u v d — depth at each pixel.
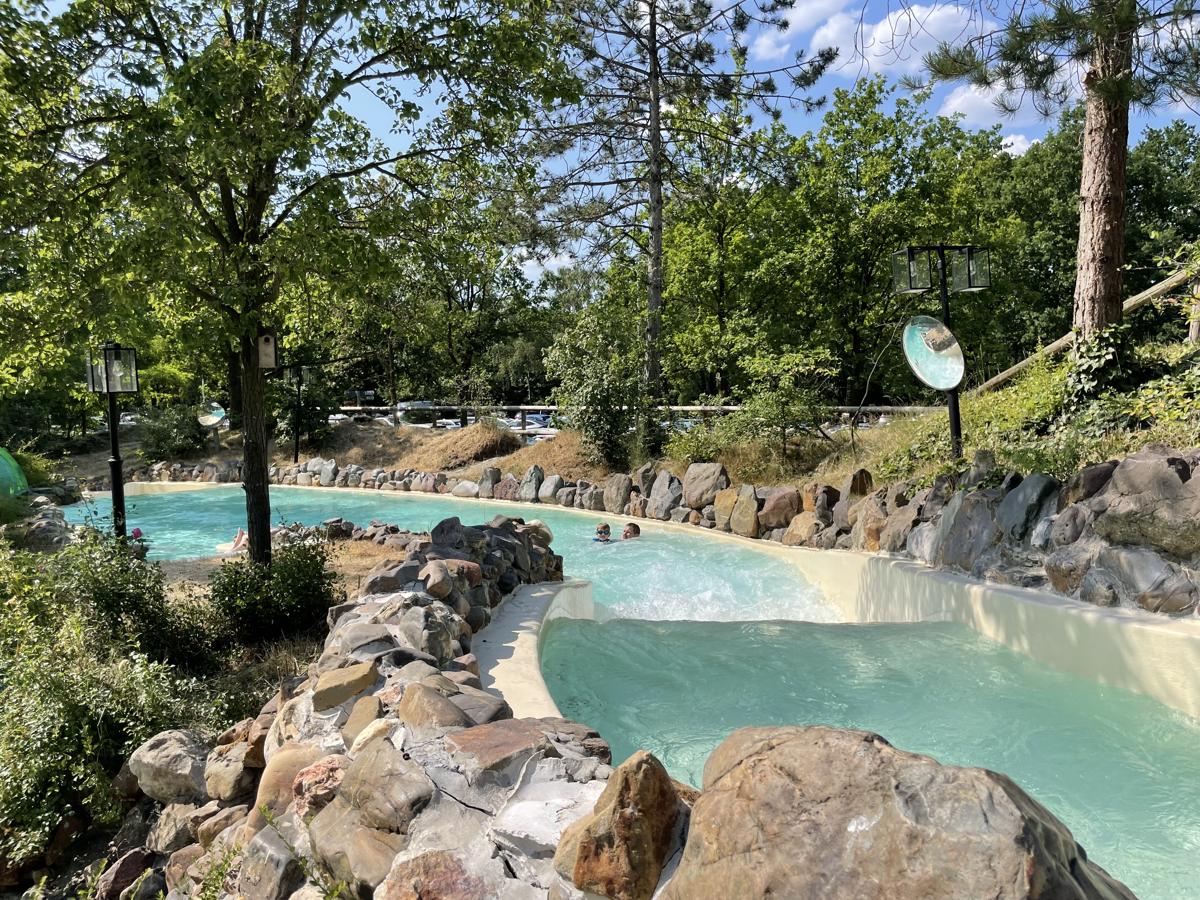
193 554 12.02
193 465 23.84
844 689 4.90
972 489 6.70
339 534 11.45
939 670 5.13
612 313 16.75
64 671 5.80
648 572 8.70
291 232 7.57
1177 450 5.38
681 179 18.41
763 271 21.02
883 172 20.36
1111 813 3.43
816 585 8.09
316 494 19.42
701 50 16.78
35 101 6.68
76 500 18.23
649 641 6.03
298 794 3.26
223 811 4.33
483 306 31.19
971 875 1.49
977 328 21.22
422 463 20.41
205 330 7.45
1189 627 4.44
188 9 7.39
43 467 19.69
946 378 7.89
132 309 7.33
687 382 25.20
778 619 7.37
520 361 40.75
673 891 1.96
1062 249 31.11
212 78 6.06
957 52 7.20
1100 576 5.09
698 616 7.55
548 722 3.18
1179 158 37.28
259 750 4.42
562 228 17.67
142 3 6.97
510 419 23.86
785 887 1.68
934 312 20.44
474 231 9.13
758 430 12.68
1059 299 31.59
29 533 10.51
